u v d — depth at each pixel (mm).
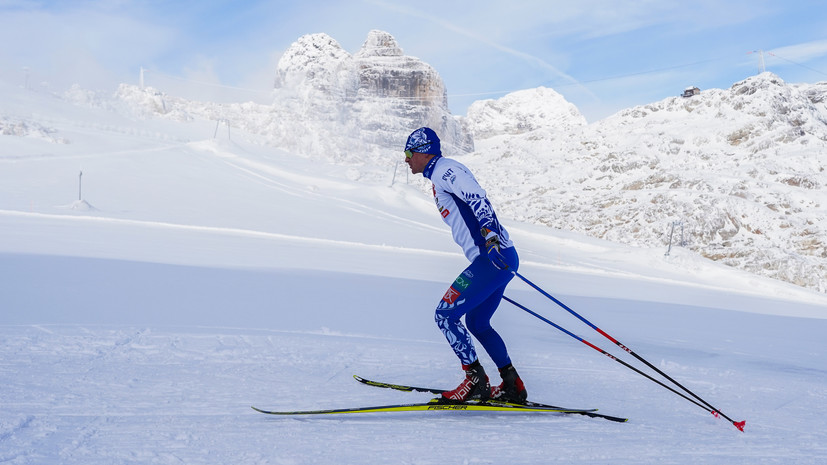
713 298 24078
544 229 48219
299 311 6688
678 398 3438
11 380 2818
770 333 9922
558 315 9758
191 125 74312
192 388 2924
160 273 10109
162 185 41469
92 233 21547
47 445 1998
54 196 33906
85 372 3082
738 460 2240
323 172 59031
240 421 2436
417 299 9719
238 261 16297
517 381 2957
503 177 66375
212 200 39188
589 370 4176
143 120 70938
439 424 2607
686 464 2158
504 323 7250
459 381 3523
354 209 43344
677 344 6660
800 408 3312
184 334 4320
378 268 19500
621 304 14656
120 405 2553
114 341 3900
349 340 4723
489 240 2723
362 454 2104
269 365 3574
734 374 4395
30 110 59094
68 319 4773
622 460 2174
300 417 2570
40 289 6719
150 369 3260
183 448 2055
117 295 6730
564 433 2551
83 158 46094
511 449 2266
